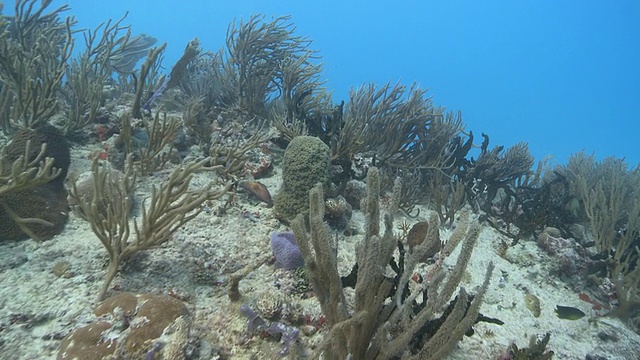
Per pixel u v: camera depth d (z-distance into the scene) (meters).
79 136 6.36
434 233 2.13
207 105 9.48
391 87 8.36
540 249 6.20
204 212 4.80
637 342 4.34
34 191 4.02
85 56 8.29
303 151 5.03
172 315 2.76
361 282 2.17
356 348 2.37
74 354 2.48
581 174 9.04
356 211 6.10
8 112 5.85
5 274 3.29
